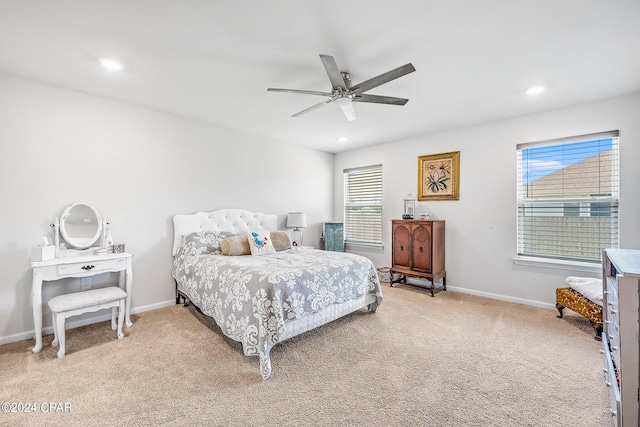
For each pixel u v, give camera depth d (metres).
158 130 3.46
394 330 2.83
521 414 1.65
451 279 4.23
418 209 4.58
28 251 2.64
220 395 1.82
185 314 3.25
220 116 3.66
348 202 5.71
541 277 3.49
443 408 1.71
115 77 2.61
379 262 5.18
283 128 4.17
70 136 2.86
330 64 1.98
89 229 2.94
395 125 4.00
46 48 2.14
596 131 3.11
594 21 1.81
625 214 2.95
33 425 1.55
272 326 2.15
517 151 3.69
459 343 2.54
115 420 1.60
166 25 1.87
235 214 4.12
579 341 2.57
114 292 2.64
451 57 2.25
